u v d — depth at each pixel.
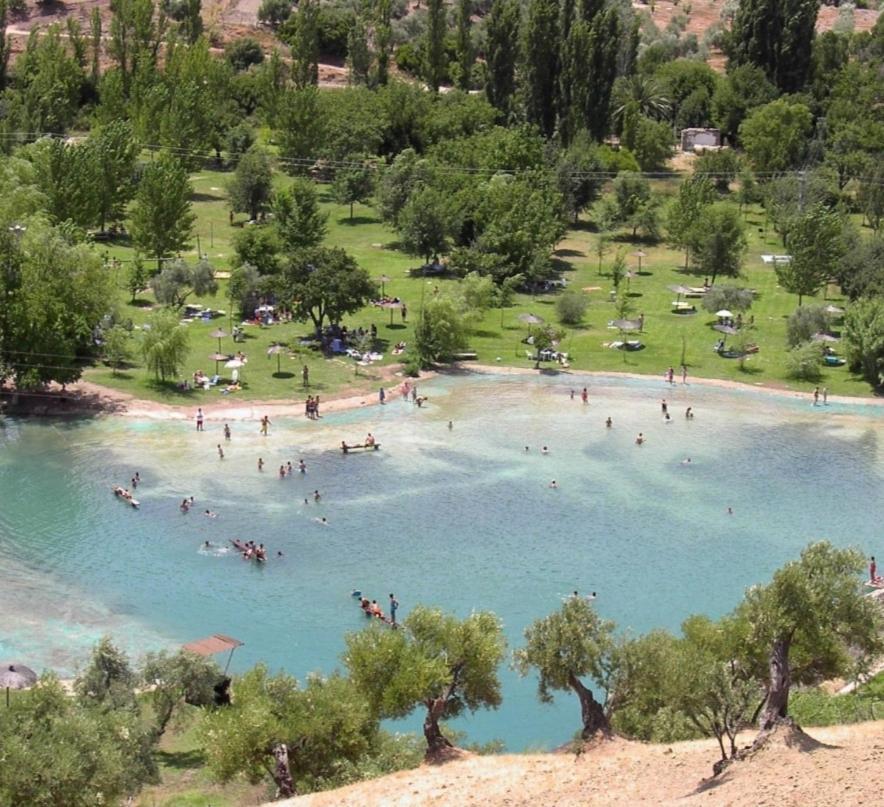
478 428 115.69
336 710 53.03
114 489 97.81
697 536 93.56
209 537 90.75
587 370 134.38
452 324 132.38
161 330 120.69
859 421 121.62
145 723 60.53
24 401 115.56
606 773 47.69
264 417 112.31
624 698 54.00
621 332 145.88
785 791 41.59
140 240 155.12
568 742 61.56
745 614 52.00
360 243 183.00
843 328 135.88
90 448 106.50
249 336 137.50
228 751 51.47
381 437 112.38
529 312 153.38
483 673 55.31
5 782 46.19
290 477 102.19
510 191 169.00
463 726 67.19
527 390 127.56
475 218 167.75
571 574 86.38
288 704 53.47
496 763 51.19
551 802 45.12
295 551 88.94
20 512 93.50
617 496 100.75
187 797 56.44
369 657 54.41
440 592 83.12
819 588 48.00
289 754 52.81
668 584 85.25
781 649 47.47
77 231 138.38
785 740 45.72
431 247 165.12
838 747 45.22
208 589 83.06
